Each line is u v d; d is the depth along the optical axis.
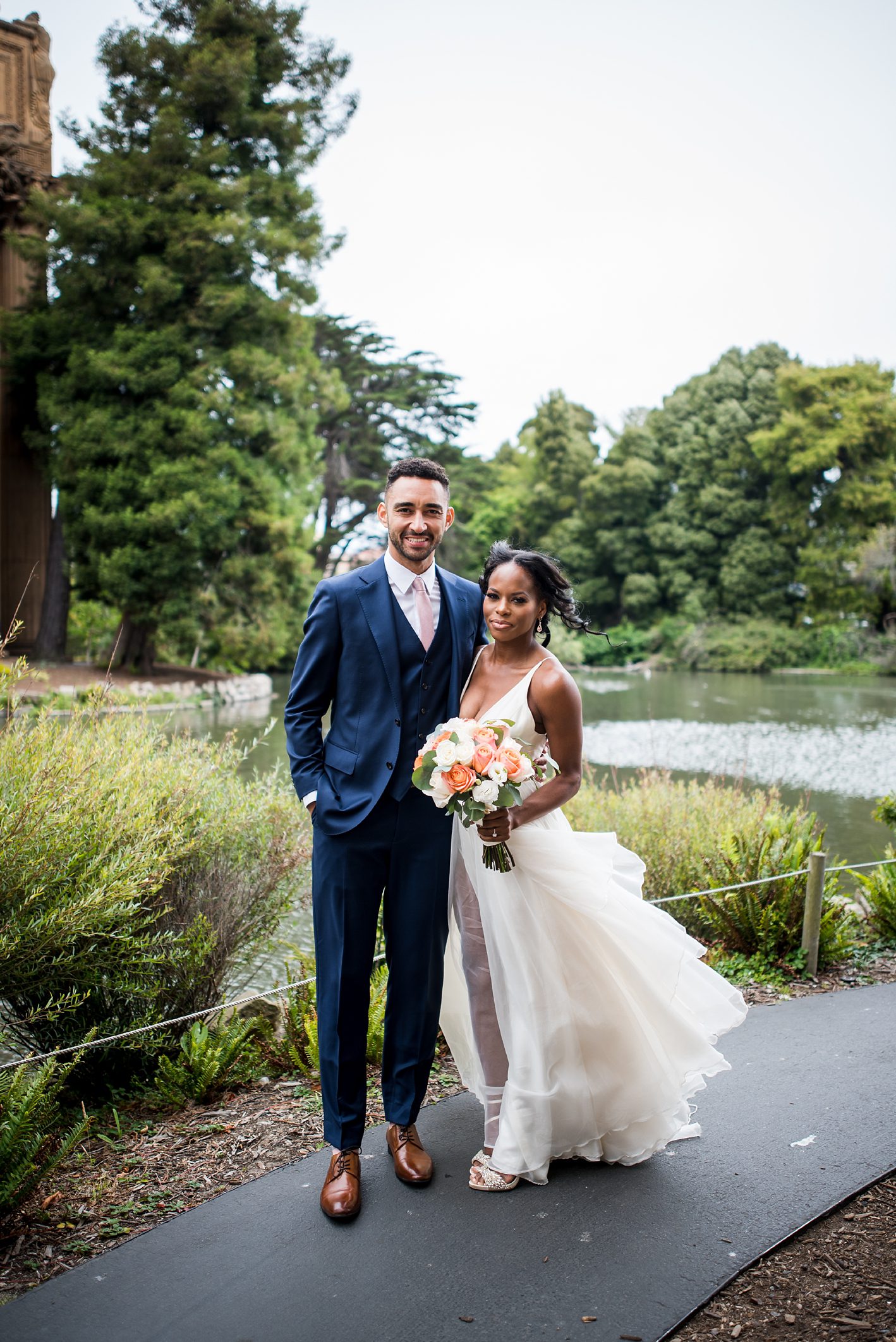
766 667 47.56
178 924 4.05
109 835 3.70
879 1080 3.36
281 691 30.58
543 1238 2.46
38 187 28.22
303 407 29.50
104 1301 2.25
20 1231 2.56
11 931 3.25
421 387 42.91
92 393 25.77
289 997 4.04
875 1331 2.08
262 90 28.27
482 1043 2.86
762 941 4.86
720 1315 2.16
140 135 27.06
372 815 2.69
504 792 2.51
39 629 29.39
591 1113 2.74
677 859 5.67
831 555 48.72
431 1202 2.64
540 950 2.72
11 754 3.76
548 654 2.86
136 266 25.34
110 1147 3.08
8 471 28.77
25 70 29.58
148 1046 3.62
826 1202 2.59
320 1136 3.07
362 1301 2.23
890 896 5.34
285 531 26.66
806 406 51.12
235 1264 2.38
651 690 35.38
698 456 53.47
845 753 17.62
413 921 2.74
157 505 24.25
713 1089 3.31
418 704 2.76
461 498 46.09
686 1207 2.58
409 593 2.80
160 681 25.91
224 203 25.59
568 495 58.53
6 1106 2.72
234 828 4.43
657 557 53.94
